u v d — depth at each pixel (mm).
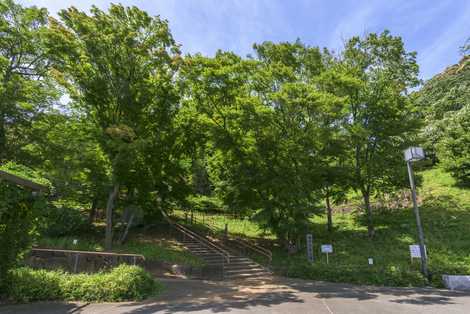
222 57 14977
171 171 18438
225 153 16109
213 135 15188
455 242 15031
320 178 15992
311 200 15039
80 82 13625
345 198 20719
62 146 13969
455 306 7777
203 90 14680
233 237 20391
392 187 19516
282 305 7836
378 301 8375
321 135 14148
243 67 14242
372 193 21031
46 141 13781
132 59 14312
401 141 18031
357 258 14297
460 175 21781
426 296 9133
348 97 16047
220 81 14062
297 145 14508
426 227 17672
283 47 16609
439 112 33094
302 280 12586
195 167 21922
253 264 15172
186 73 14711
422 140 18438
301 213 14602
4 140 14000
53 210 16047
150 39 14453
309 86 14305
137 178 17250
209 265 13508
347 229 20016
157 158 16672
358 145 16625
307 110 14211
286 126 15047
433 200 21078
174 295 9141
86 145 14641
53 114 14508
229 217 27188
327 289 10430
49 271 9359
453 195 20938
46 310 6965
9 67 14648
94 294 8062
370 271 11898
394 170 17125
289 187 14391
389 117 17844
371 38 18422
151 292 9133
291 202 14641
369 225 17812
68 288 8102
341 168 16297
